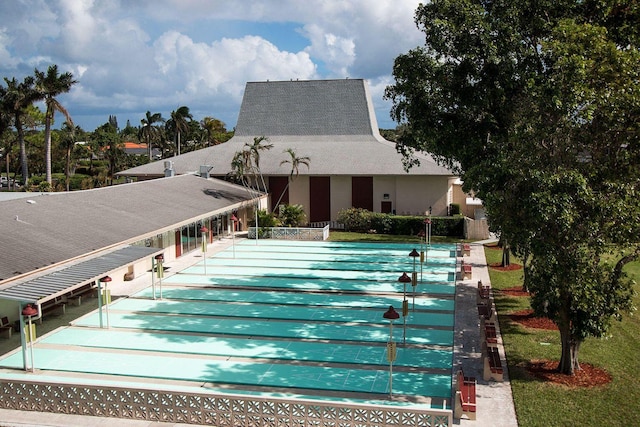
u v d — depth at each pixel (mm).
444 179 48719
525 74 19469
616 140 15773
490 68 20688
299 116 58531
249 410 13898
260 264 35219
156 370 18203
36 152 92375
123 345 20641
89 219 28469
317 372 17953
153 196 38281
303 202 51688
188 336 21625
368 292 28109
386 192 49875
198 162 54812
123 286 29562
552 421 14289
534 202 14727
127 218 30656
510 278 30750
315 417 13727
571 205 14766
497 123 21688
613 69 15602
